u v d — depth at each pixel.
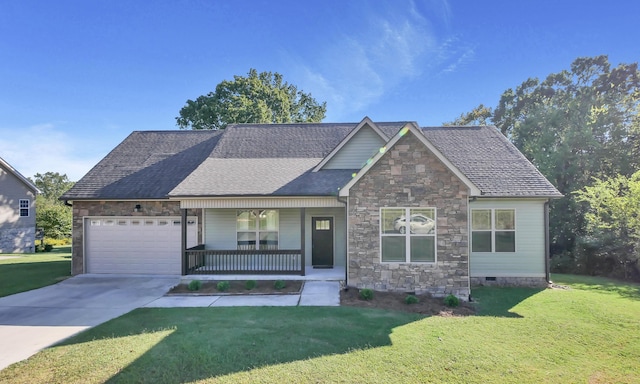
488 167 13.91
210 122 35.06
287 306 9.36
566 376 5.39
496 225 12.91
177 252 14.34
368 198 10.98
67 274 14.64
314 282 12.08
